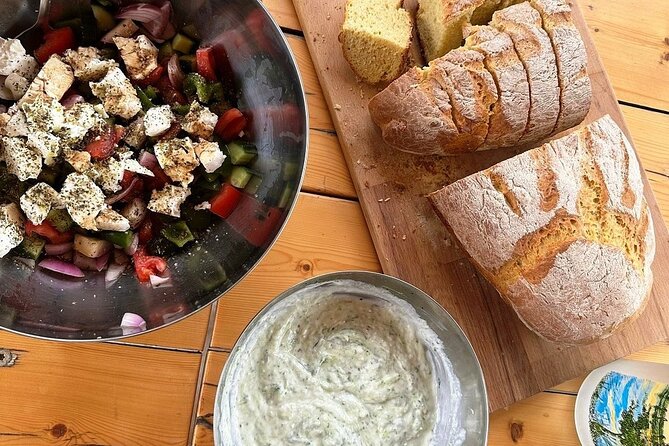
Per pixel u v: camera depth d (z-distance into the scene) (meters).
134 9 0.44
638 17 0.55
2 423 0.46
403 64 0.50
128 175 0.44
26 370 0.46
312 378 0.45
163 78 0.46
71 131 0.42
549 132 0.50
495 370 0.49
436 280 0.50
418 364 0.47
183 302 0.42
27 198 0.41
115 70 0.44
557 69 0.48
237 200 0.45
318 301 0.46
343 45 0.49
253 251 0.42
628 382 0.52
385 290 0.45
